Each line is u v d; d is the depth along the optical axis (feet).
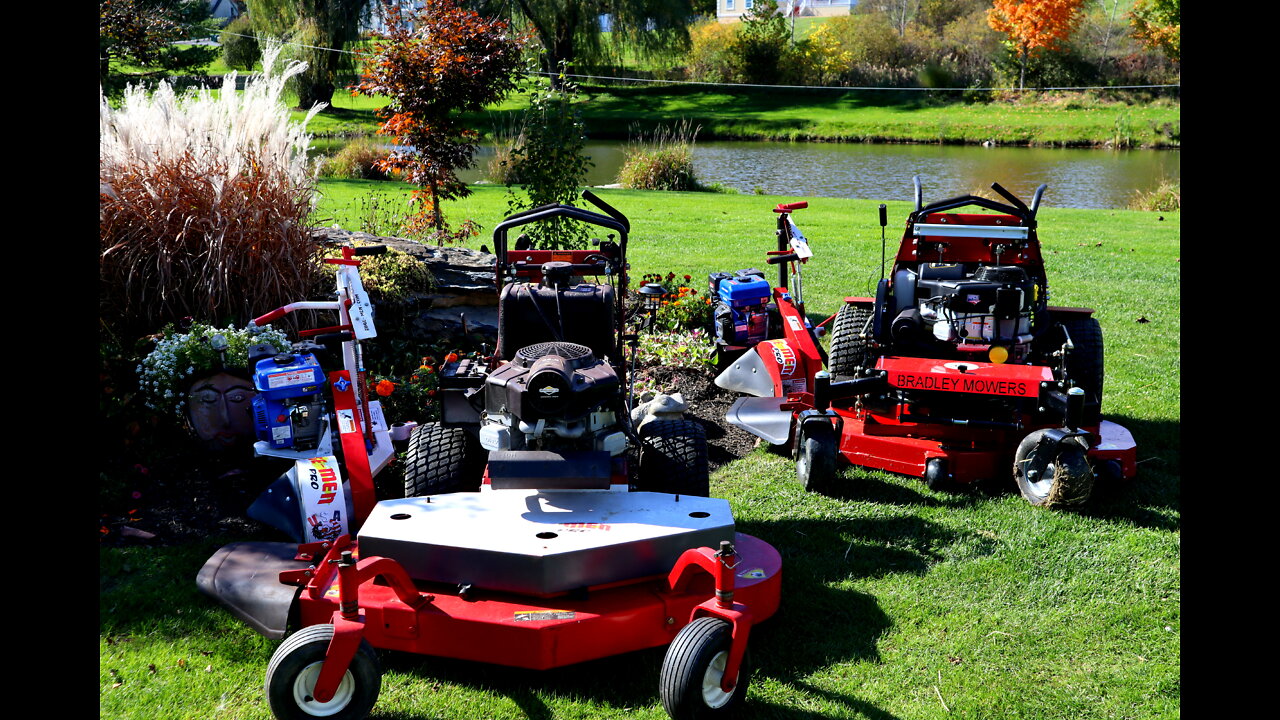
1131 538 18.47
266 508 17.39
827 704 13.57
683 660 12.34
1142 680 14.07
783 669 14.37
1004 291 22.39
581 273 20.62
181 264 23.15
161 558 16.96
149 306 22.91
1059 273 43.75
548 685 13.99
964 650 14.88
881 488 21.20
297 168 25.27
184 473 20.12
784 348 24.71
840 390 21.12
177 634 14.92
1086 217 65.72
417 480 17.16
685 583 14.47
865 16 200.34
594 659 13.80
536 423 15.80
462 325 27.61
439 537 14.34
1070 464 19.38
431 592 14.44
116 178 23.18
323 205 58.44
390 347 26.68
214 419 20.63
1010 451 21.21
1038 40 168.96
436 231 42.60
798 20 269.23
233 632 15.05
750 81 197.57
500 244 19.31
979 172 107.96
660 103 182.09
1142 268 44.78
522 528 14.69
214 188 23.40
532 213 18.93
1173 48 167.73
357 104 165.89
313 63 128.88
